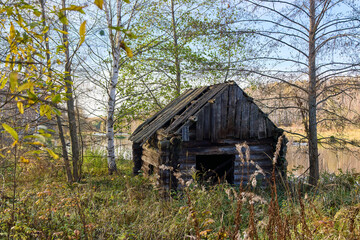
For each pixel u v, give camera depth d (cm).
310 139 856
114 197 644
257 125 848
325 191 681
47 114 176
